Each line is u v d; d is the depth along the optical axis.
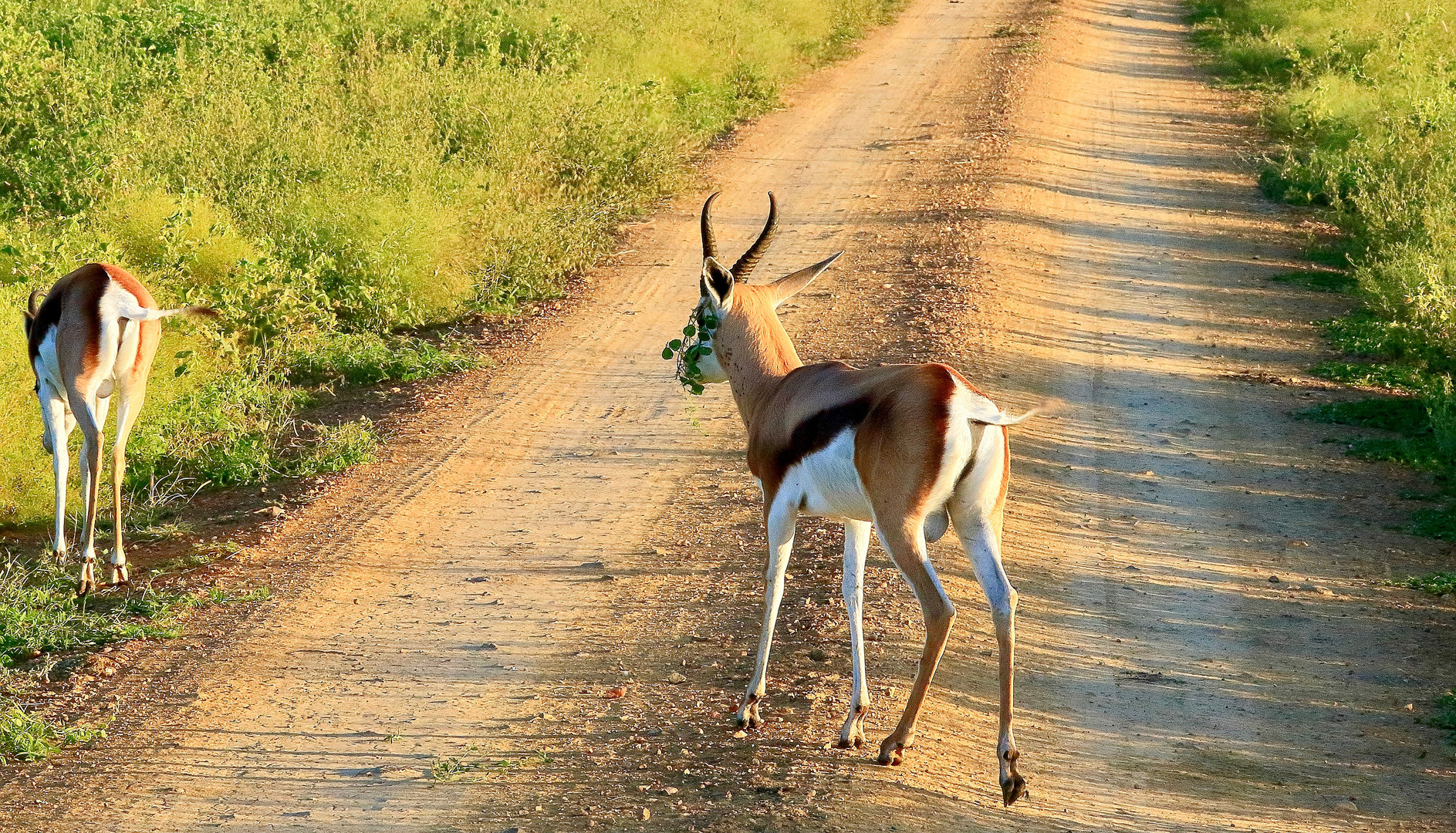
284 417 29.58
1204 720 17.02
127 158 39.06
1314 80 60.00
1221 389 29.98
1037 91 62.09
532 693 17.94
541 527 23.86
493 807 15.07
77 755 16.64
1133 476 25.39
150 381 27.70
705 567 21.88
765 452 15.98
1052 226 43.19
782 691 17.36
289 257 35.28
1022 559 21.73
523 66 53.72
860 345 32.56
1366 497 24.27
